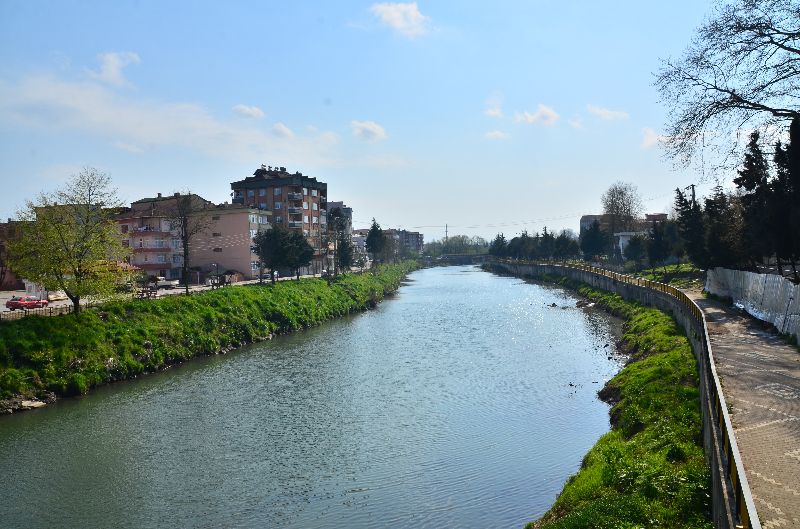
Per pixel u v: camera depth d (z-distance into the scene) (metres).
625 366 33.69
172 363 39.19
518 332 50.81
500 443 22.98
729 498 9.74
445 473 20.38
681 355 27.55
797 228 32.62
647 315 46.28
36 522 17.81
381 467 21.19
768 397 16.97
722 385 18.58
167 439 24.66
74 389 31.86
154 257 72.62
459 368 36.66
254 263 81.06
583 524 13.51
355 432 25.06
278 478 20.53
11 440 24.83
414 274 166.12
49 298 52.91
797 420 14.77
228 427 26.08
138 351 37.25
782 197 36.59
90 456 22.92
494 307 71.69
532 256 162.25
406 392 31.25
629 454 17.67
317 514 17.80
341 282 81.69
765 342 25.89
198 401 30.28
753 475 11.48
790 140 30.97
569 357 38.91
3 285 66.38
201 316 45.75
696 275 66.31
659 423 19.58
